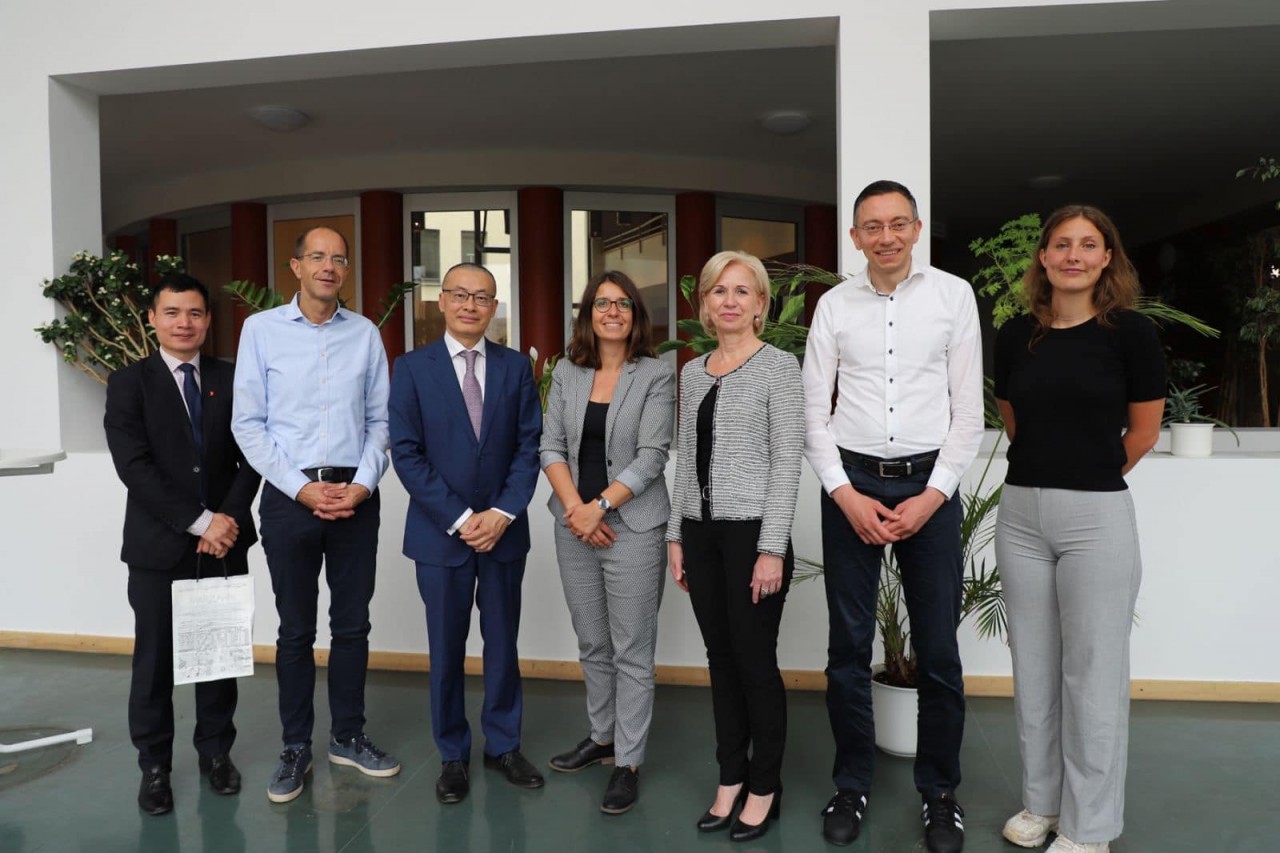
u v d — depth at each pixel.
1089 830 2.04
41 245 3.93
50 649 3.85
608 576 2.45
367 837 2.26
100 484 3.80
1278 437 3.79
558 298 7.00
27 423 3.95
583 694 3.34
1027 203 8.64
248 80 4.01
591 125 6.08
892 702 2.71
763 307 2.28
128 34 3.83
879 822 2.30
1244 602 3.12
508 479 2.53
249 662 2.45
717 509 2.18
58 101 3.97
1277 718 2.99
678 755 2.76
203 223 7.78
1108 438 1.98
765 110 5.77
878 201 2.07
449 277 2.48
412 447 2.47
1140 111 5.87
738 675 2.28
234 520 2.46
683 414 2.30
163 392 2.42
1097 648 2.01
